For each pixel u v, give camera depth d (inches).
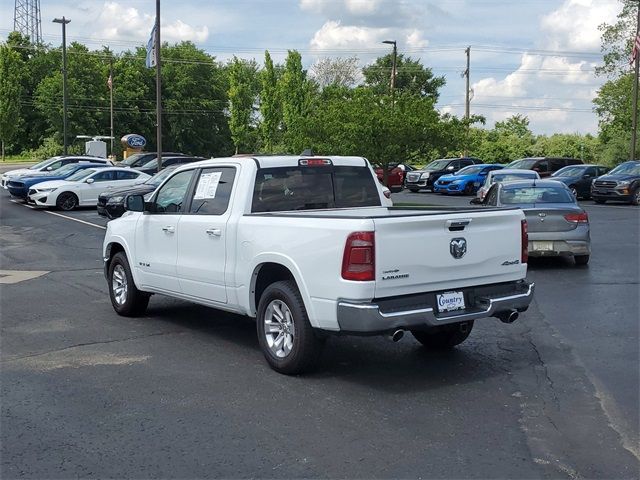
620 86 1802.4
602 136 2026.3
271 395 222.8
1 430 193.9
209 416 203.9
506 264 246.7
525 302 248.2
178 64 3189.0
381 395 223.1
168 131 3211.1
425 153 800.9
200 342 291.4
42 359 265.7
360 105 782.5
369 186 299.9
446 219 228.8
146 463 171.9
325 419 201.3
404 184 1496.1
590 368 253.9
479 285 241.9
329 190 287.3
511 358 268.2
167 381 237.9
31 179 1043.9
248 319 336.2
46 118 2997.0
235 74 2486.5
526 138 2596.0
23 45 3235.7
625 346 285.1
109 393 225.3
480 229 239.0
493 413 206.8
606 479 163.3
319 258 224.5
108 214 806.5
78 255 567.8
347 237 215.6
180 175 305.4
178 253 293.9
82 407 212.1
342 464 170.7
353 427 195.0
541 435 189.6
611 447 181.6
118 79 3031.5
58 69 3125.0
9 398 220.5
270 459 173.8
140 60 3181.6
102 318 338.6
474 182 1332.4
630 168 1162.6
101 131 2984.7
